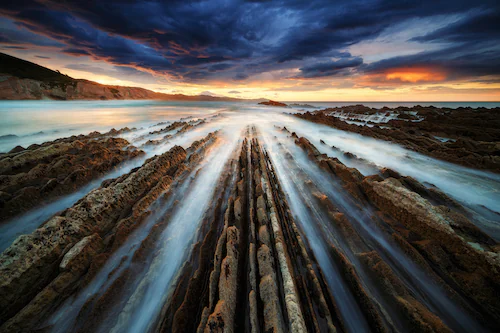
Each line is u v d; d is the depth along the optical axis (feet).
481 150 54.29
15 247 18.80
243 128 106.73
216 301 15.57
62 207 31.19
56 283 17.92
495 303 16.42
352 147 66.69
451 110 120.88
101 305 17.21
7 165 37.52
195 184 39.63
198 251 22.70
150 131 95.30
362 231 26.08
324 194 34.06
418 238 23.43
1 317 16.03
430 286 18.86
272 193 32.81
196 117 162.61
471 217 27.53
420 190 32.81
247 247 22.26
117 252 22.35
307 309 15.92
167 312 16.84
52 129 101.65
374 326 16.02
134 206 28.27
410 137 72.33
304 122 124.77
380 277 18.84
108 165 42.01
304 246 22.63
